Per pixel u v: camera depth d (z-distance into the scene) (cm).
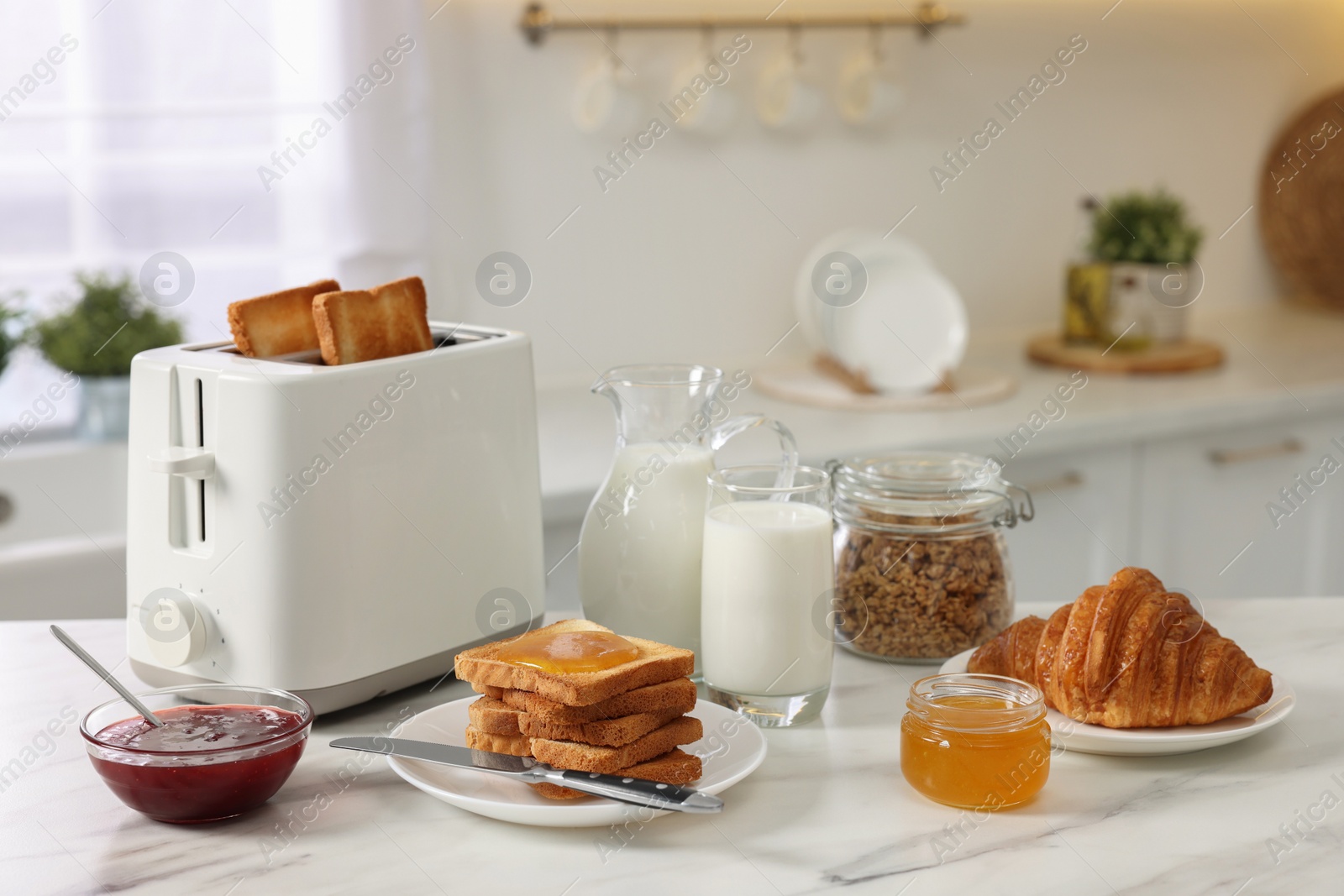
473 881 62
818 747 78
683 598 88
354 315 83
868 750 78
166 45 182
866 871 62
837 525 96
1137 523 192
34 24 180
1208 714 75
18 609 143
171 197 188
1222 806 69
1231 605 107
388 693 84
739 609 80
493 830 68
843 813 69
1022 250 239
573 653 71
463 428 84
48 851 65
